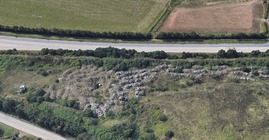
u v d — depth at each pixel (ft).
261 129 515.09
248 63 601.62
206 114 538.47
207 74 593.42
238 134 514.68
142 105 563.89
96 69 614.75
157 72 603.26
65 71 618.03
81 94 588.91
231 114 533.55
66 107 579.48
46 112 577.43
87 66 619.67
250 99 545.85
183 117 540.93
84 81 602.85
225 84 570.87
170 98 564.30
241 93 552.82
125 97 577.84
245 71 592.60
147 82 591.78
